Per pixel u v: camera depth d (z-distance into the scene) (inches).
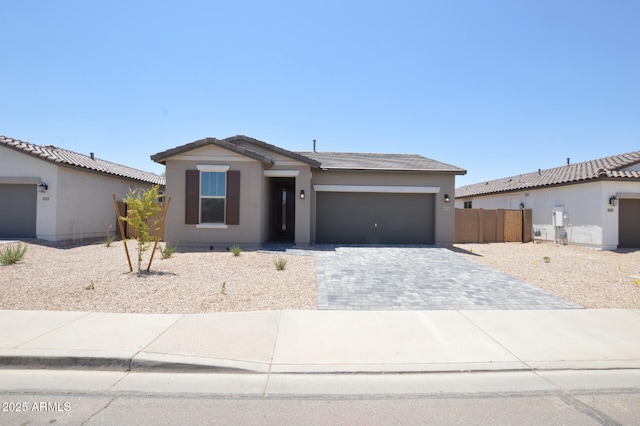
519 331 217.6
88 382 158.7
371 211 647.8
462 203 1302.9
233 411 136.6
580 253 595.2
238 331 210.4
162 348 184.2
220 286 308.8
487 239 773.9
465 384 160.2
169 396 147.5
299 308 257.4
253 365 170.9
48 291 282.8
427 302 274.8
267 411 136.9
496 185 1093.1
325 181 634.2
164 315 235.6
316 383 159.5
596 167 724.7
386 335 209.0
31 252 474.3
